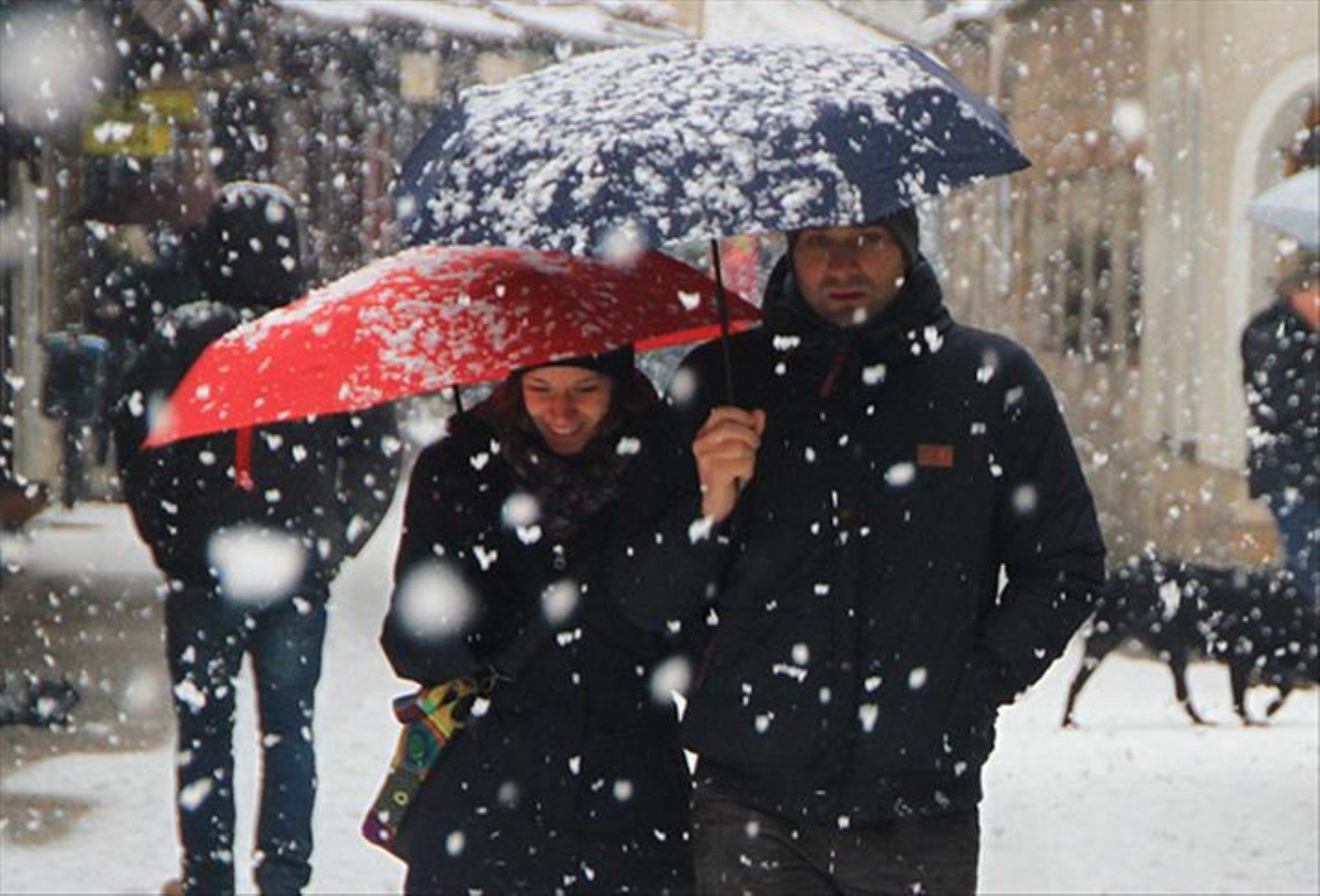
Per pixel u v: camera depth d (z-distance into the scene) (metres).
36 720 28.05
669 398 13.66
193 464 18.45
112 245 53.81
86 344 53.03
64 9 41.81
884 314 13.31
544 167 12.13
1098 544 13.47
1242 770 26.55
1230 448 49.44
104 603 40.56
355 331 13.12
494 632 13.66
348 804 24.20
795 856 13.36
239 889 20.55
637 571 13.18
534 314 13.26
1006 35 63.97
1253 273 49.50
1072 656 39.88
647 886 13.59
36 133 46.44
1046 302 60.03
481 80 66.81
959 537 13.29
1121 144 54.25
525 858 13.48
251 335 13.32
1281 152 49.19
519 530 13.48
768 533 13.26
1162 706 35.06
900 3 68.50
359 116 67.94
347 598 42.81
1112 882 21.06
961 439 13.28
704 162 12.08
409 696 13.83
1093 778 25.97
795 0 64.94
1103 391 55.25
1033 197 61.31
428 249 13.73
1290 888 20.83
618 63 12.79
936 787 13.28
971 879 13.47
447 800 13.57
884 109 12.45
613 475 13.42
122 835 22.53
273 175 68.81
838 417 13.29
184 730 18.67
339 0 61.66
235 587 18.52
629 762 13.55
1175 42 51.09
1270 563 48.09
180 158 52.59
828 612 13.23
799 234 13.33
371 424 18.91
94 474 57.62
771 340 13.55
